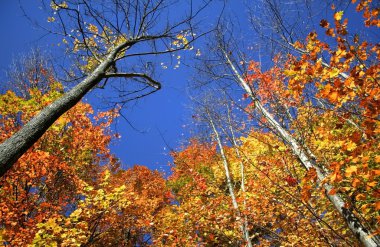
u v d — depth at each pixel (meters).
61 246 6.99
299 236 6.11
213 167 12.13
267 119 5.60
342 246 5.27
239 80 6.54
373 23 4.27
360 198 3.81
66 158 10.52
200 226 9.32
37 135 3.01
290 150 5.50
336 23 4.07
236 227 8.27
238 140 8.35
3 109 8.31
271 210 7.35
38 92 8.89
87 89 3.73
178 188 16.67
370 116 3.67
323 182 3.65
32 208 8.58
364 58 4.15
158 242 11.13
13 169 8.08
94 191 8.83
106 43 5.65
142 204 10.98
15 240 6.86
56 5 4.46
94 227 8.77
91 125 10.58
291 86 4.52
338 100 3.87
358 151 3.65
